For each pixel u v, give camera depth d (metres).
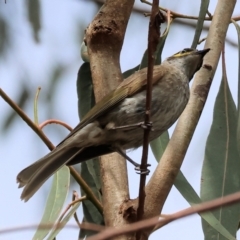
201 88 6.69
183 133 6.23
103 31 7.18
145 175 5.39
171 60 7.77
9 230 2.93
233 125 7.54
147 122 5.39
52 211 6.96
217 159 7.29
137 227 2.96
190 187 6.65
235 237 6.61
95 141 6.67
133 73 7.73
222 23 7.38
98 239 2.90
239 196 2.82
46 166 6.45
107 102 6.75
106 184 6.36
